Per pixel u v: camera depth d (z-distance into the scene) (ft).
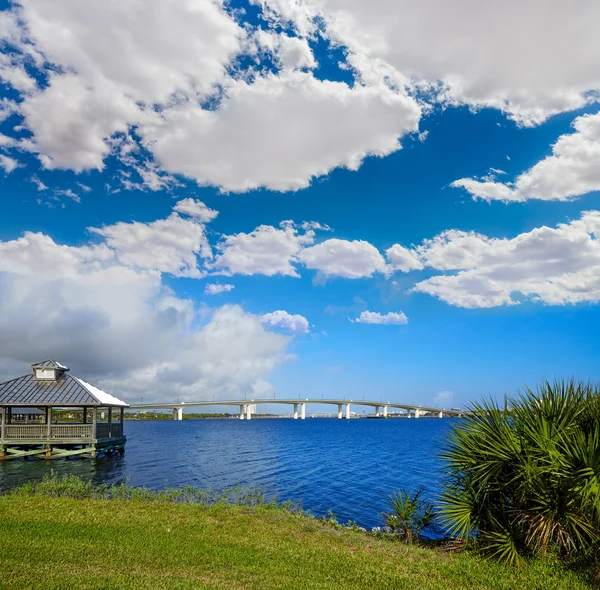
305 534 47.60
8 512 48.73
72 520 46.60
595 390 37.73
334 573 35.40
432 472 124.57
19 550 36.29
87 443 139.23
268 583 32.65
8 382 139.64
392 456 172.35
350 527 54.85
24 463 132.36
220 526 47.93
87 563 34.58
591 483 32.81
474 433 40.09
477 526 41.24
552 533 36.63
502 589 31.89
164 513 52.06
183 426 630.33
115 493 68.28
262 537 44.73
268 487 100.12
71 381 142.31
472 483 40.50
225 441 267.59
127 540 40.86
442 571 35.81
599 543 35.09
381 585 32.86
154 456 165.27
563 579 32.78
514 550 36.91
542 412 37.27
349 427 577.84
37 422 150.61
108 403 143.95
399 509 52.03
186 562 36.40
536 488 35.81
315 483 105.81
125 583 30.63
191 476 116.67
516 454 36.58
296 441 271.49
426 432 415.64
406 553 41.86
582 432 34.63
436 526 53.72
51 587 29.09
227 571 34.91
